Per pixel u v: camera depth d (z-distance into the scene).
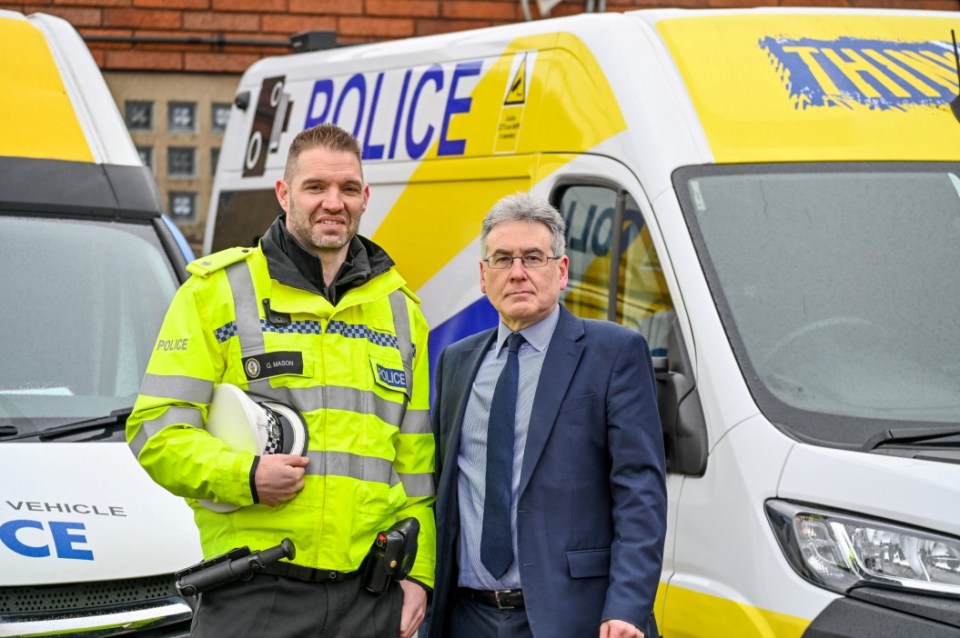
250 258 3.89
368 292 3.94
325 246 3.82
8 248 5.61
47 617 4.45
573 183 5.59
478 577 4.02
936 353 4.74
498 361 4.11
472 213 6.13
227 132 8.26
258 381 3.81
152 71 10.04
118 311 5.58
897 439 4.42
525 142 5.88
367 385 3.91
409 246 6.48
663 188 5.08
